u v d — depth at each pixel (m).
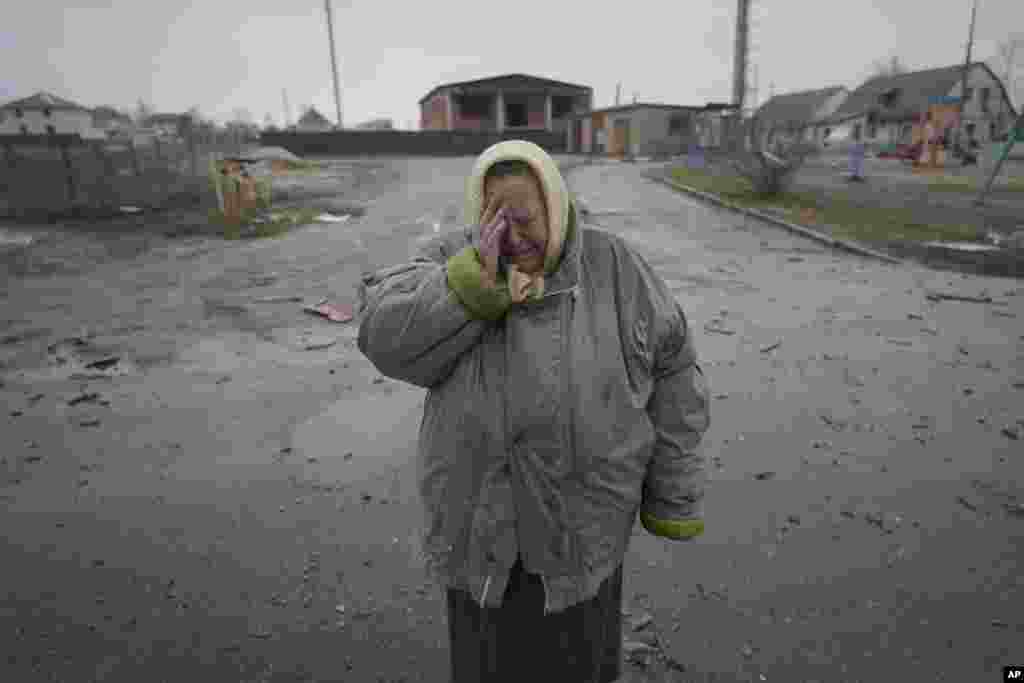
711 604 2.59
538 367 1.31
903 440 3.90
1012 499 3.28
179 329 6.53
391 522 3.17
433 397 1.44
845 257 9.68
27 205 16.89
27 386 5.05
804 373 4.98
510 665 1.59
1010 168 28.59
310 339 6.15
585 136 46.09
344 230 13.13
